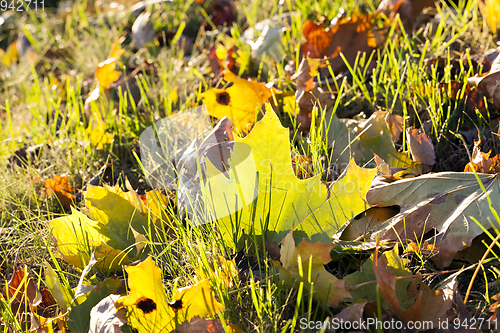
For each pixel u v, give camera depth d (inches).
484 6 43.0
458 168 36.3
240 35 51.4
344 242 32.7
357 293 31.4
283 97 39.0
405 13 44.4
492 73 36.1
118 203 34.6
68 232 34.3
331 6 51.8
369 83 40.8
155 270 30.6
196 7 60.5
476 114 37.4
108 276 34.2
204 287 30.7
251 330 31.4
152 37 55.9
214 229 33.8
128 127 41.4
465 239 32.0
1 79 60.9
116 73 41.8
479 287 32.2
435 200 32.9
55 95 46.9
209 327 30.8
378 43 42.3
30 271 34.9
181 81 44.4
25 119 46.8
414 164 35.2
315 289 31.4
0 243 36.0
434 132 37.2
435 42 42.0
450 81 37.4
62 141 41.4
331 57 42.4
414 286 31.3
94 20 68.9
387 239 32.8
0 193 38.4
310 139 37.0
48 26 69.7
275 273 32.4
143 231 34.8
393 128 36.9
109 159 40.4
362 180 32.5
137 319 31.0
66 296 32.7
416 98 38.4
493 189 32.6
